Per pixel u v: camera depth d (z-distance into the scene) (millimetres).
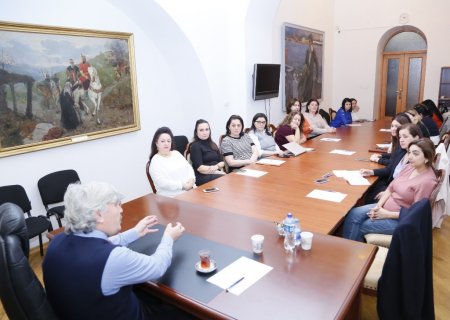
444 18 7184
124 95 4055
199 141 3816
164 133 3076
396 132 3232
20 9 3055
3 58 2986
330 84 8664
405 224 1602
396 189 2523
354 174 3064
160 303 1639
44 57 3268
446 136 4098
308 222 2057
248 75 5305
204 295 1333
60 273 1233
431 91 7559
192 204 2387
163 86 4570
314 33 7543
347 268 1486
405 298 1646
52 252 1276
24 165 3230
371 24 8008
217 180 3025
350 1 8148
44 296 1190
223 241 1779
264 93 5617
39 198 3359
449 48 7234
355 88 8508
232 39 5219
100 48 3734
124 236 1706
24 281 1127
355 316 1570
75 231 1275
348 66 8484
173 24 4266
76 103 3580
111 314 1264
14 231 1171
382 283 1689
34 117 3252
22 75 3125
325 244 1707
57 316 1235
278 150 4281
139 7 3930
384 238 2344
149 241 1795
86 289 1209
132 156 4277
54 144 3412
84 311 1238
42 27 3201
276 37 6371
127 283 1270
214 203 2447
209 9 4715
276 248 1682
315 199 2461
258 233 1869
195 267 1523
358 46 8273
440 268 2770
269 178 3033
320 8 7754
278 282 1397
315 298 1293
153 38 4324
